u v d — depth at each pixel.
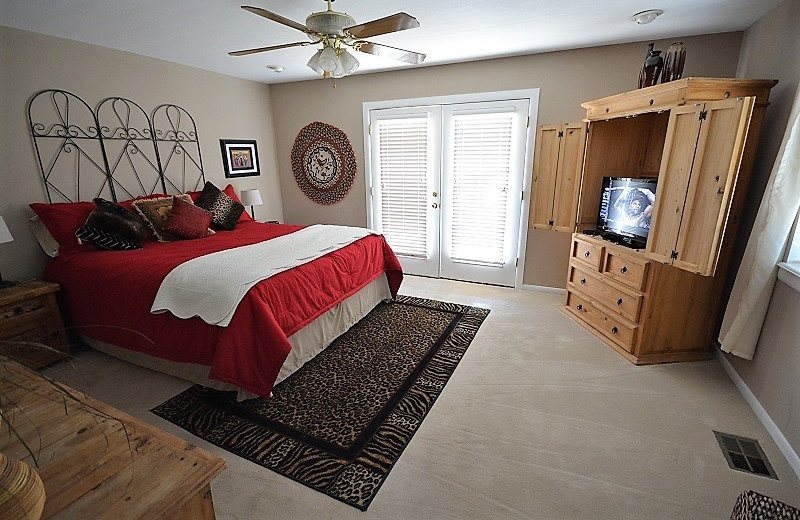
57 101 2.93
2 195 2.71
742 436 1.94
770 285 2.04
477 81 3.85
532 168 3.83
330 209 5.04
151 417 2.11
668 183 2.35
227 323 2.04
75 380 2.46
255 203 4.41
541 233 3.98
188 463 0.91
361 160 4.65
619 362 2.67
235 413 2.14
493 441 1.92
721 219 2.03
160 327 2.28
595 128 3.17
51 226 2.78
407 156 4.38
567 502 1.58
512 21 2.67
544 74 3.57
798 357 1.81
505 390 2.35
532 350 2.84
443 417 2.11
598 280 3.07
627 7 2.43
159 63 3.62
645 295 2.57
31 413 1.09
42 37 2.80
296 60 3.66
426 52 3.47
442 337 3.05
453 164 4.18
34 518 0.67
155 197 3.46
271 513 1.54
